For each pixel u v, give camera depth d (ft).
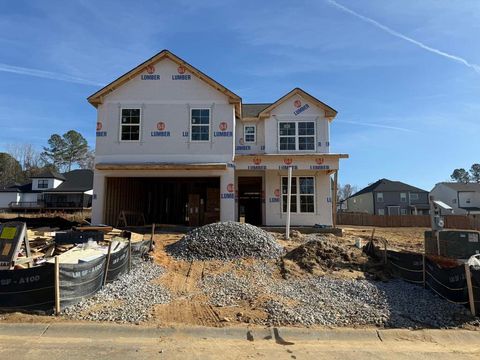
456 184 203.51
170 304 25.34
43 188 175.22
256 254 37.55
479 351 19.65
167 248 41.32
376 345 20.20
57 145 252.01
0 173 234.38
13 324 21.26
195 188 79.00
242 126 72.18
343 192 321.52
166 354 18.07
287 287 29.35
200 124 60.64
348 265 34.55
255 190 75.25
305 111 69.62
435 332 22.24
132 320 22.49
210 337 20.68
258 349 19.11
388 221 133.28
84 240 39.83
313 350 19.15
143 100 60.85
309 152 68.64
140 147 59.98
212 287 29.04
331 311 24.81
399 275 33.09
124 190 67.26
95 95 60.34
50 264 23.50
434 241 36.65
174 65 61.46
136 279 30.42
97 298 25.64
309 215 67.26
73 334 20.61
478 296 25.17
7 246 29.55
